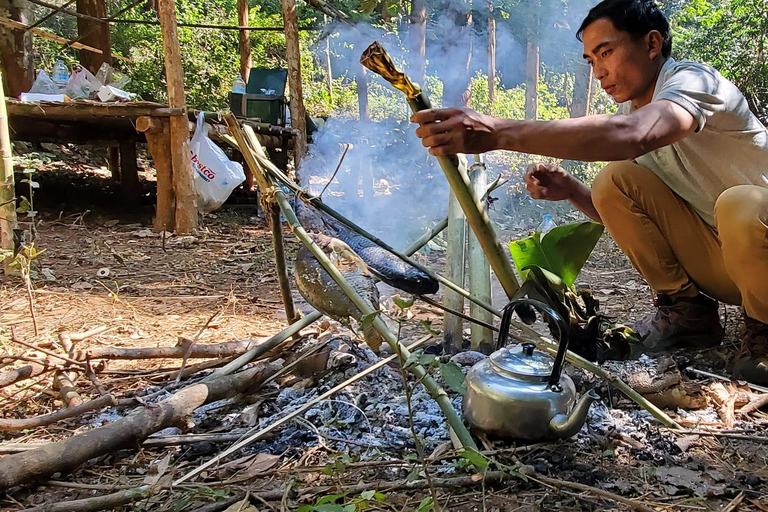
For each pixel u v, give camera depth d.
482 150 1.63
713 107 1.98
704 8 10.53
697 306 2.61
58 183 8.45
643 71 2.23
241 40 10.34
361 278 2.00
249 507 1.50
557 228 2.30
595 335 2.22
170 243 5.64
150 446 1.85
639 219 2.54
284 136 7.68
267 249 5.45
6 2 8.09
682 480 1.64
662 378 2.07
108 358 2.43
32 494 1.62
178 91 5.95
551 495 1.56
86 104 5.93
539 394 1.73
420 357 1.56
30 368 2.28
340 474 1.65
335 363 2.30
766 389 2.20
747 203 2.11
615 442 1.84
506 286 2.12
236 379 2.10
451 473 1.65
